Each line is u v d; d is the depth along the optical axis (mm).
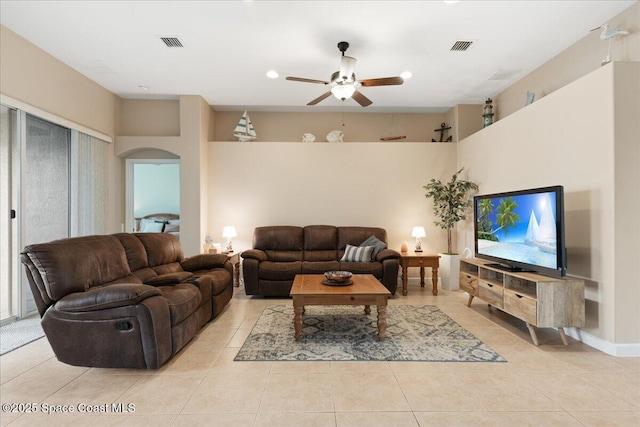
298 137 6012
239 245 5574
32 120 3703
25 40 3486
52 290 2338
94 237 2893
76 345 2348
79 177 4281
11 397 2051
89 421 1815
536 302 2754
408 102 5453
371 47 3635
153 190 6559
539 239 3002
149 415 1864
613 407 1938
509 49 3701
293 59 3924
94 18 3102
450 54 3803
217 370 2402
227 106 5707
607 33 2943
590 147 2852
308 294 2955
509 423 1788
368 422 1798
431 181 5336
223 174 5566
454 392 2100
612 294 2648
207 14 3033
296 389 2137
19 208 3514
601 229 2750
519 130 3871
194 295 2920
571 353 2686
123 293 2275
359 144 5629
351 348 2797
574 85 3021
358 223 5617
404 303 4266
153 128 5344
